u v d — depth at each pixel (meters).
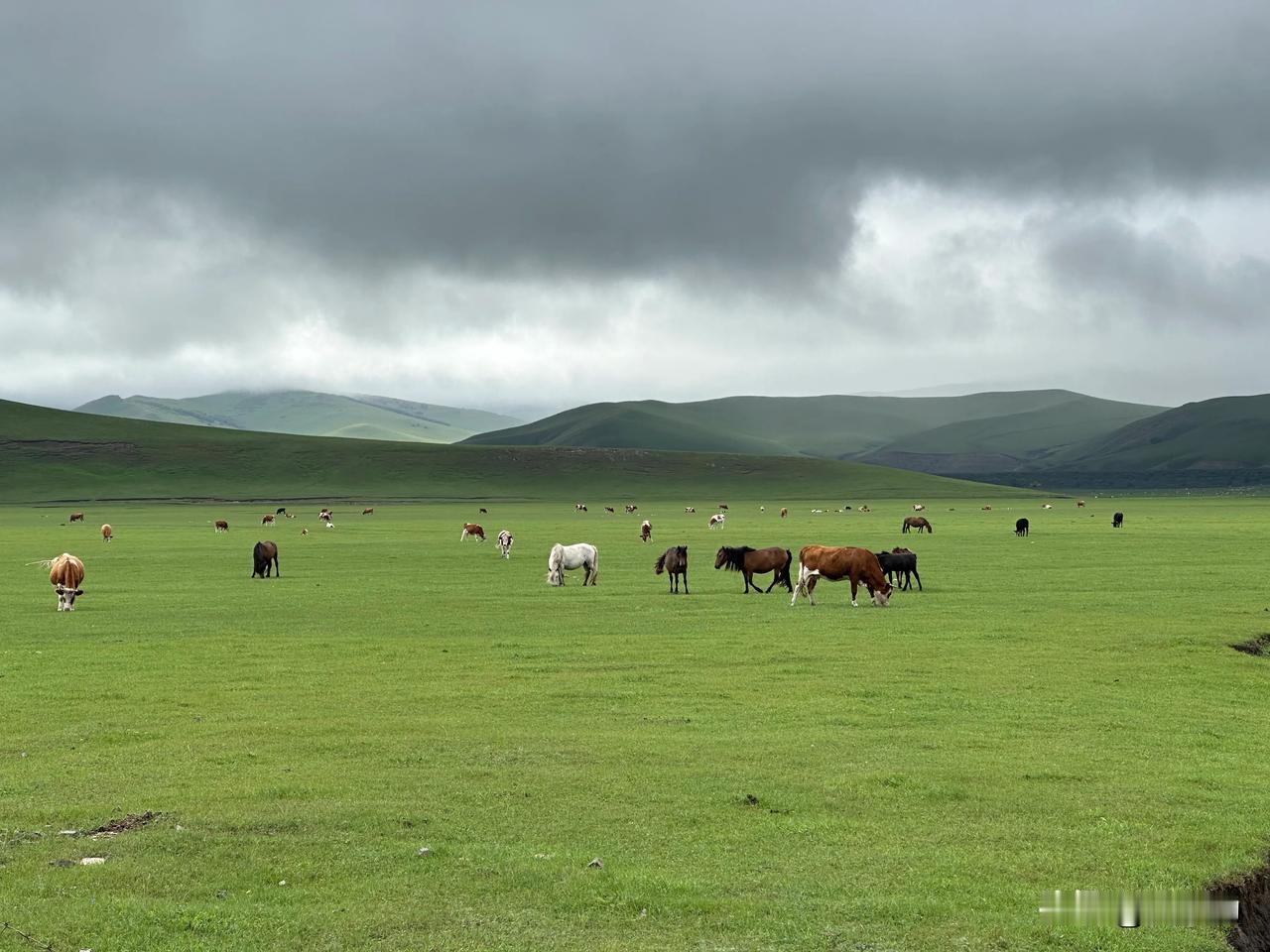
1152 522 125.50
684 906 11.27
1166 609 37.81
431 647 29.69
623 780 15.84
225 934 10.56
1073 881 12.14
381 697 22.44
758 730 19.25
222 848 12.96
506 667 26.14
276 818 14.00
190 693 22.97
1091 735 19.03
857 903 11.39
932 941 10.55
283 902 11.41
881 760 17.12
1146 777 16.22
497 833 13.58
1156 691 23.19
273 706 21.55
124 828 13.80
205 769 16.64
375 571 58.56
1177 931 11.24
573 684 23.80
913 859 12.77
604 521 142.38
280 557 70.50
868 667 25.77
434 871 12.24
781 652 28.12
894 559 45.88
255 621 36.22
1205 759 17.41
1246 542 80.06
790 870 12.38
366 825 13.80
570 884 11.85
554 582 49.41
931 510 185.12
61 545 84.81
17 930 10.58
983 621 34.38
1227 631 32.03
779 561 43.97
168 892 11.68
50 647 30.14
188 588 48.53
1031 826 13.95
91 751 17.84
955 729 19.41
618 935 10.61
